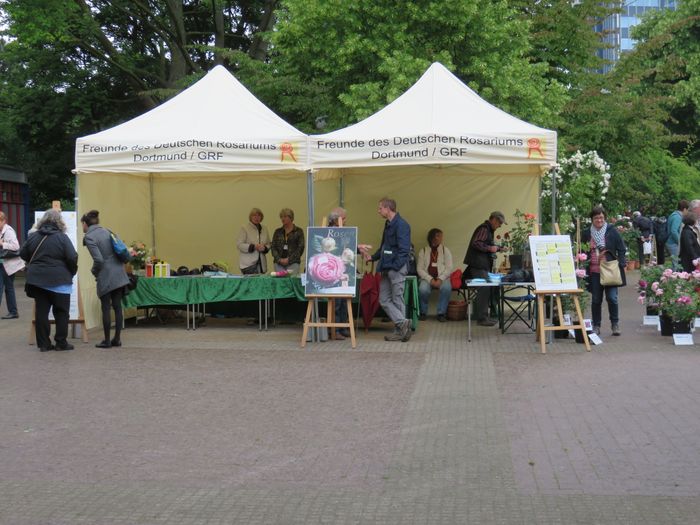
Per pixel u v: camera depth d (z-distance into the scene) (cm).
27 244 1118
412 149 1128
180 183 1527
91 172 1211
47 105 2712
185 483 577
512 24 1862
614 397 812
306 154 1155
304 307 1364
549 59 2239
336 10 1839
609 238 1204
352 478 583
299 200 1522
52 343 1174
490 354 1073
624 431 690
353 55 1873
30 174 3038
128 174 1430
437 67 1275
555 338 1196
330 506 528
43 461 632
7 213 2827
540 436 682
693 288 1134
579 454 629
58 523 504
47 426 732
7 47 2722
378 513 514
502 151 1123
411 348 1128
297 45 1970
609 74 2305
